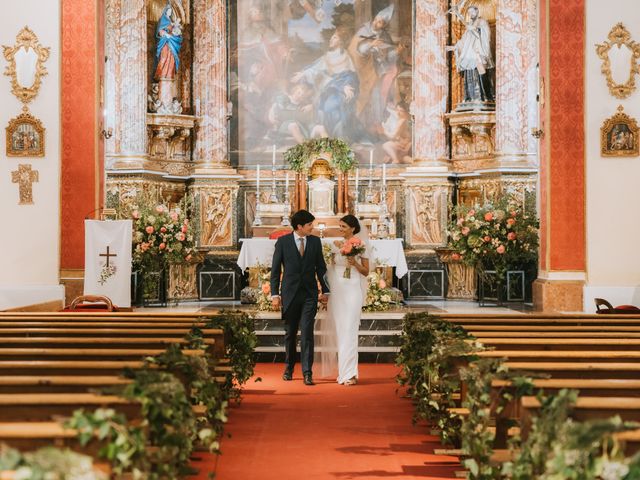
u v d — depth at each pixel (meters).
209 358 7.32
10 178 14.41
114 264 13.46
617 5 14.91
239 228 20.78
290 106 21.00
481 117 19.88
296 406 9.80
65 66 14.78
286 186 19.69
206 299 19.86
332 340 11.93
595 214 14.91
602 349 7.77
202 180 20.27
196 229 20.20
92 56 14.82
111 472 4.14
